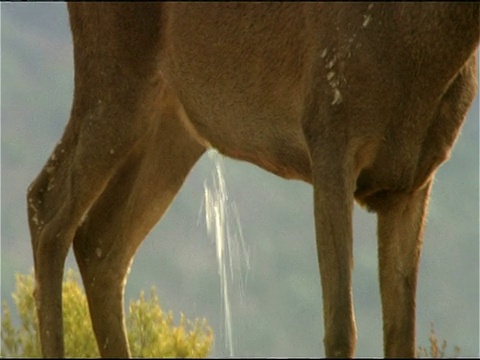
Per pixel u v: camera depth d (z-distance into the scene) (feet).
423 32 60.95
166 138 72.08
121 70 69.77
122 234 71.36
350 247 61.52
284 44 64.80
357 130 61.82
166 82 70.18
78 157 69.82
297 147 65.51
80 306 73.36
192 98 69.41
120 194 71.51
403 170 62.34
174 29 69.15
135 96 69.82
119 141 69.82
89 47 70.23
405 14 61.11
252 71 66.28
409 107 61.67
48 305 67.46
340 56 61.93
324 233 61.67
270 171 68.23
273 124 66.13
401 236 64.28
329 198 61.82
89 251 70.74
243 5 66.59
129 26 69.51
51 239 68.69
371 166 62.75
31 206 69.62
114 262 70.90
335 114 62.08
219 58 67.51
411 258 64.28
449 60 61.11
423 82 61.41
